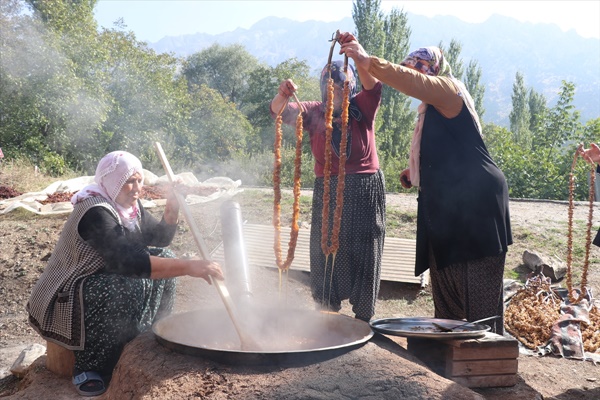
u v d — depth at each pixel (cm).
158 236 368
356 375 246
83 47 1783
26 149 1706
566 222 817
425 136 345
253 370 252
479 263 338
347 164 378
